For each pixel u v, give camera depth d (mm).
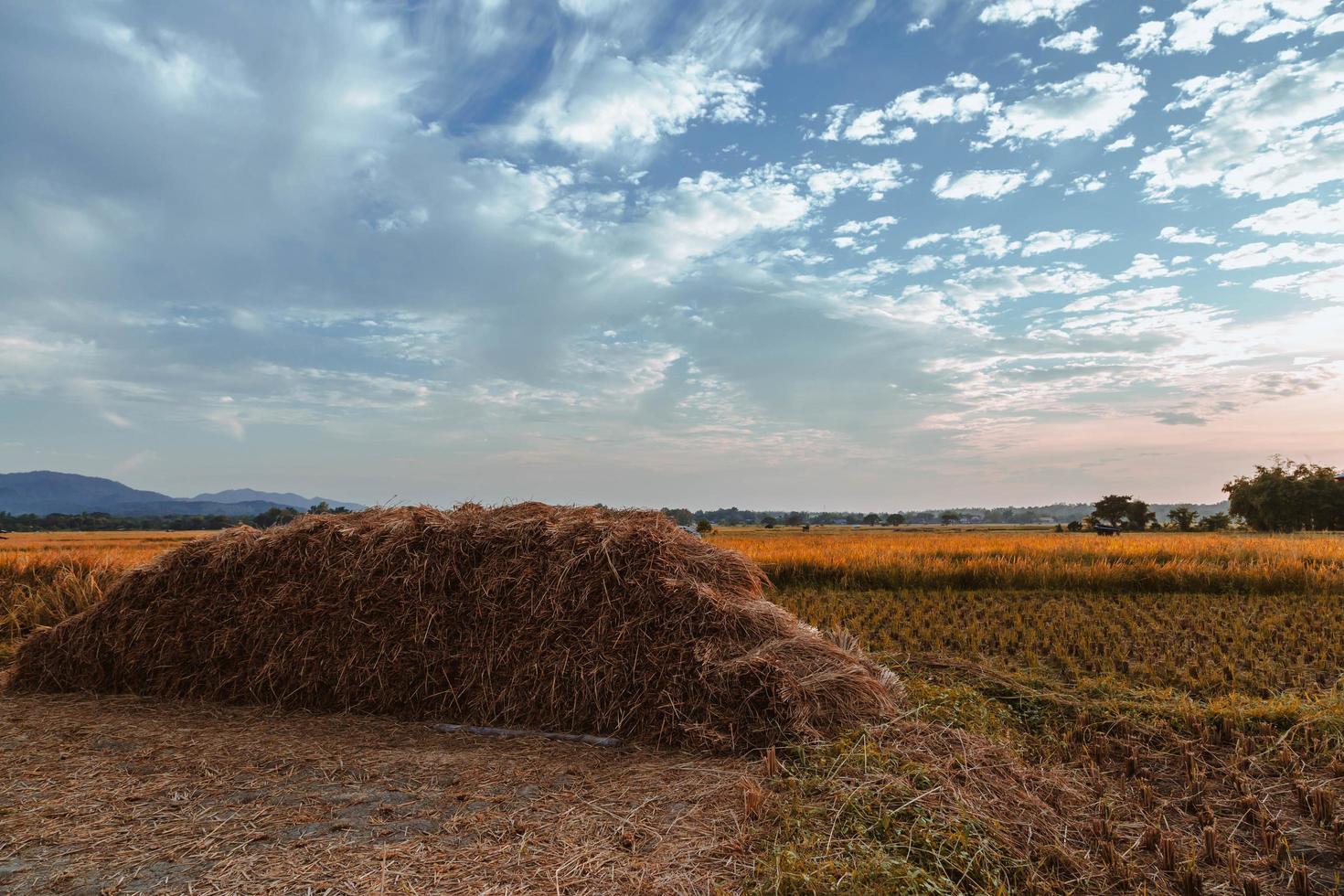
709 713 4805
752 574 6496
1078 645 8672
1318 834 3832
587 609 5434
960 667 7422
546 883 2947
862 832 3307
